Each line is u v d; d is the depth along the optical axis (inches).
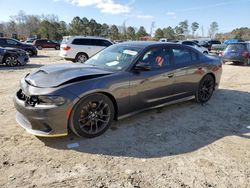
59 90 153.5
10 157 145.4
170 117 215.2
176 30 3629.4
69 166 138.6
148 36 3503.9
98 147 159.5
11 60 549.0
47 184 123.4
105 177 130.0
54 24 3339.1
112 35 3499.0
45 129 156.6
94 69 181.5
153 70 199.6
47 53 1098.1
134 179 128.9
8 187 120.3
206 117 218.8
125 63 190.4
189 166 141.9
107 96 173.2
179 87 223.0
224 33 3558.1
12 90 302.0
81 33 3449.8
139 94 190.1
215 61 262.1
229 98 282.0
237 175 134.9
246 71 501.0
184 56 230.7
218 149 162.2
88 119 166.7
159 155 152.7
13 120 199.2
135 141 169.5
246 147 166.1
